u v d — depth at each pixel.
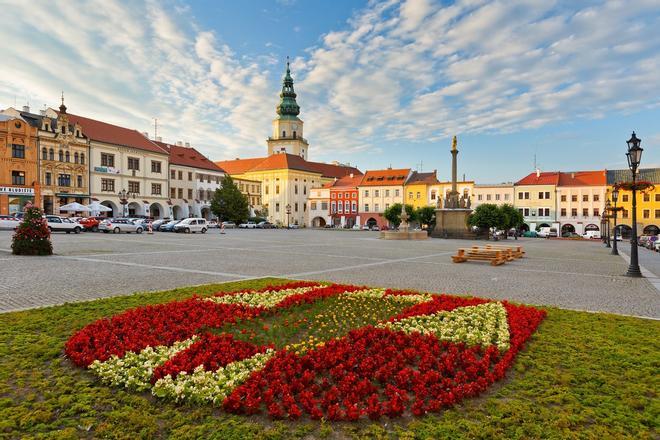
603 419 4.71
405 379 5.43
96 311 9.05
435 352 6.58
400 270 18.00
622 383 5.62
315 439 4.31
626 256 30.59
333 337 7.50
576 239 70.44
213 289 11.85
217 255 23.28
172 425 4.49
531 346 7.04
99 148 67.12
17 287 12.00
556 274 17.75
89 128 68.19
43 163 59.62
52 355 6.32
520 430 4.45
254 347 6.58
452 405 4.92
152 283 13.16
